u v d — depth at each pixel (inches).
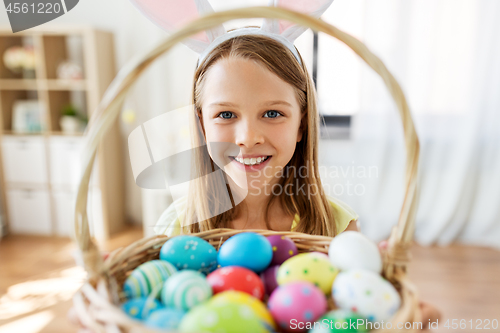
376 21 82.0
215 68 29.3
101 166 89.3
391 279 21.9
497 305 60.3
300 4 30.3
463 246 85.3
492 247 84.7
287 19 18.6
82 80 90.0
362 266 21.9
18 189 93.1
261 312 19.1
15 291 64.6
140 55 18.9
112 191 94.2
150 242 26.6
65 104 97.4
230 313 17.3
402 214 20.6
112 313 17.0
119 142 97.1
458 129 84.4
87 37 85.8
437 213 86.7
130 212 101.5
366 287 19.6
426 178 87.4
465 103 83.3
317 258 23.3
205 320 17.0
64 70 89.8
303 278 22.3
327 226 35.5
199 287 20.9
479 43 80.8
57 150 90.1
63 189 91.5
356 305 19.4
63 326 54.5
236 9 18.2
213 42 30.7
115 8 94.7
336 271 22.9
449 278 69.6
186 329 17.3
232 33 30.3
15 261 77.2
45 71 89.0
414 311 18.3
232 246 25.7
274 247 27.0
